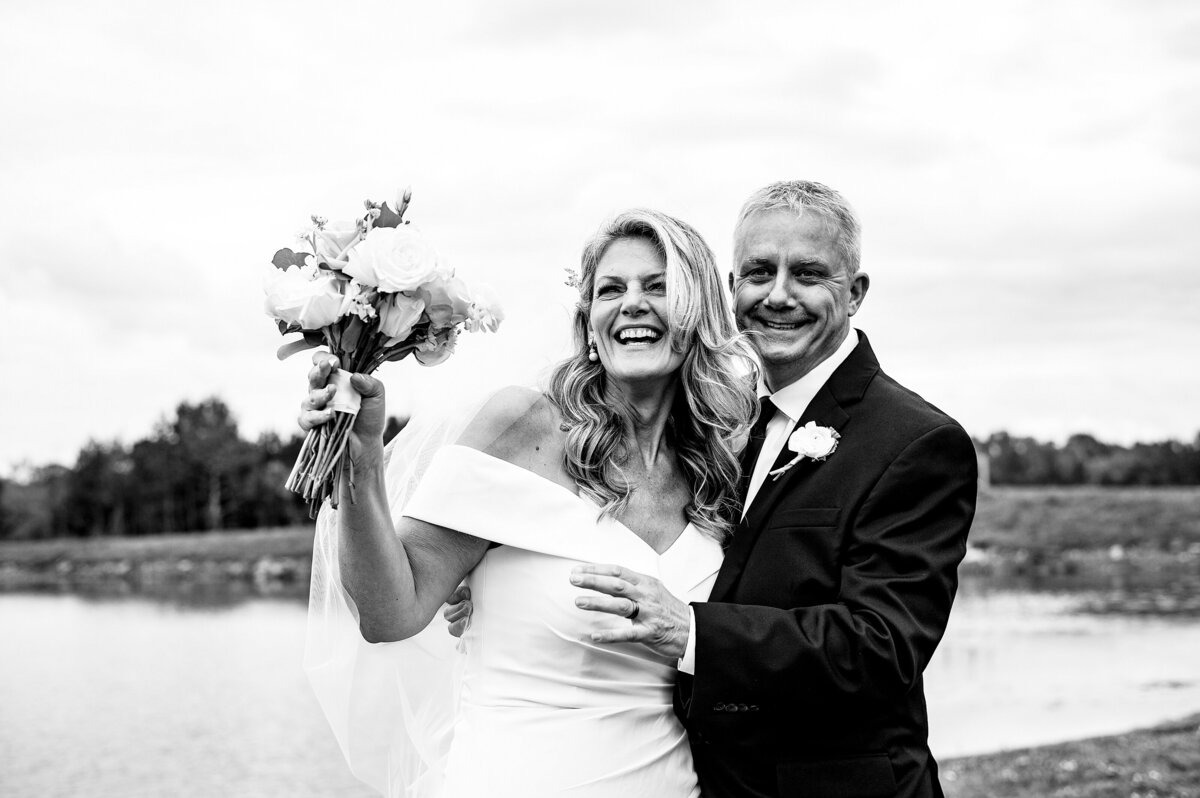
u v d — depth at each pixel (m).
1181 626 21.58
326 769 14.00
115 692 20.09
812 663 3.12
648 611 3.12
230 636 27.69
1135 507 40.94
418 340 2.99
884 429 3.44
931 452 3.36
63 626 30.69
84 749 15.54
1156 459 64.75
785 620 3.17
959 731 12.70
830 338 3.66
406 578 3.11
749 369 3.63
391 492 3.58
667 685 3.47
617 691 3.38
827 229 3.62
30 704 19.03
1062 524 39.62
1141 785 8.79
